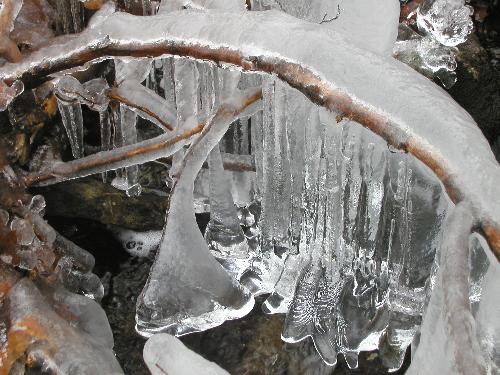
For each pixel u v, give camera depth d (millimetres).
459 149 1665
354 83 1825
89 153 3285
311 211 2400
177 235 2363
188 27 2088
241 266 2791
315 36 1896
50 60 2371
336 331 2582
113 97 2619
